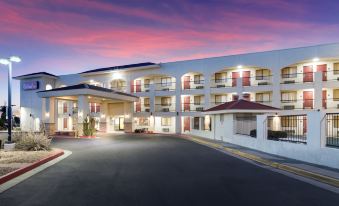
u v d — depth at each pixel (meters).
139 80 49.50
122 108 47.16
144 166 12.36
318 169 10.82
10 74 19.53
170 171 11.14
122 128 50.97
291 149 14.22
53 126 39.66
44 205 6.71
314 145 12.47
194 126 44.47
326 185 8.82
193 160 14.29
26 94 57.16
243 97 40.78
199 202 6.97
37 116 55.31
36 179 9.60
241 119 23.25
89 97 38.91
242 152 16.88
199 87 44.03
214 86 43.25
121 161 13.91
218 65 41.88
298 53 36.56
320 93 34.53
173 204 6.80
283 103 38.62
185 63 44.50
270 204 6.85
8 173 9.88
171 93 45.53
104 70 52.88
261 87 38.72
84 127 35.22
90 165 12.65
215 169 11.62
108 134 40.75
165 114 45.47
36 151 17.36
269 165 12.76
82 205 6.70
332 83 34.28
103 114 48.00
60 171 11.14
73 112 55.25
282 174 10.59
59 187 8.45
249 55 39.78
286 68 38.66
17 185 8.72
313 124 12.62
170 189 8.22
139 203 6.86
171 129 46.03
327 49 34.84
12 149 18.14
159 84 48.09
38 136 18.98
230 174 10.53
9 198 7.29
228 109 24.16
